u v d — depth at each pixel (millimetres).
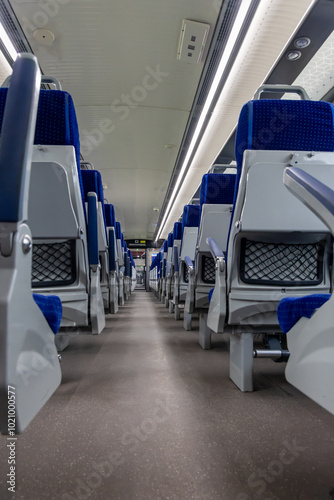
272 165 1545
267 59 3932
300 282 1801
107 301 3775
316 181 810
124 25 3504
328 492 964
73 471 1073
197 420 1470
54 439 1295
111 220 4281
